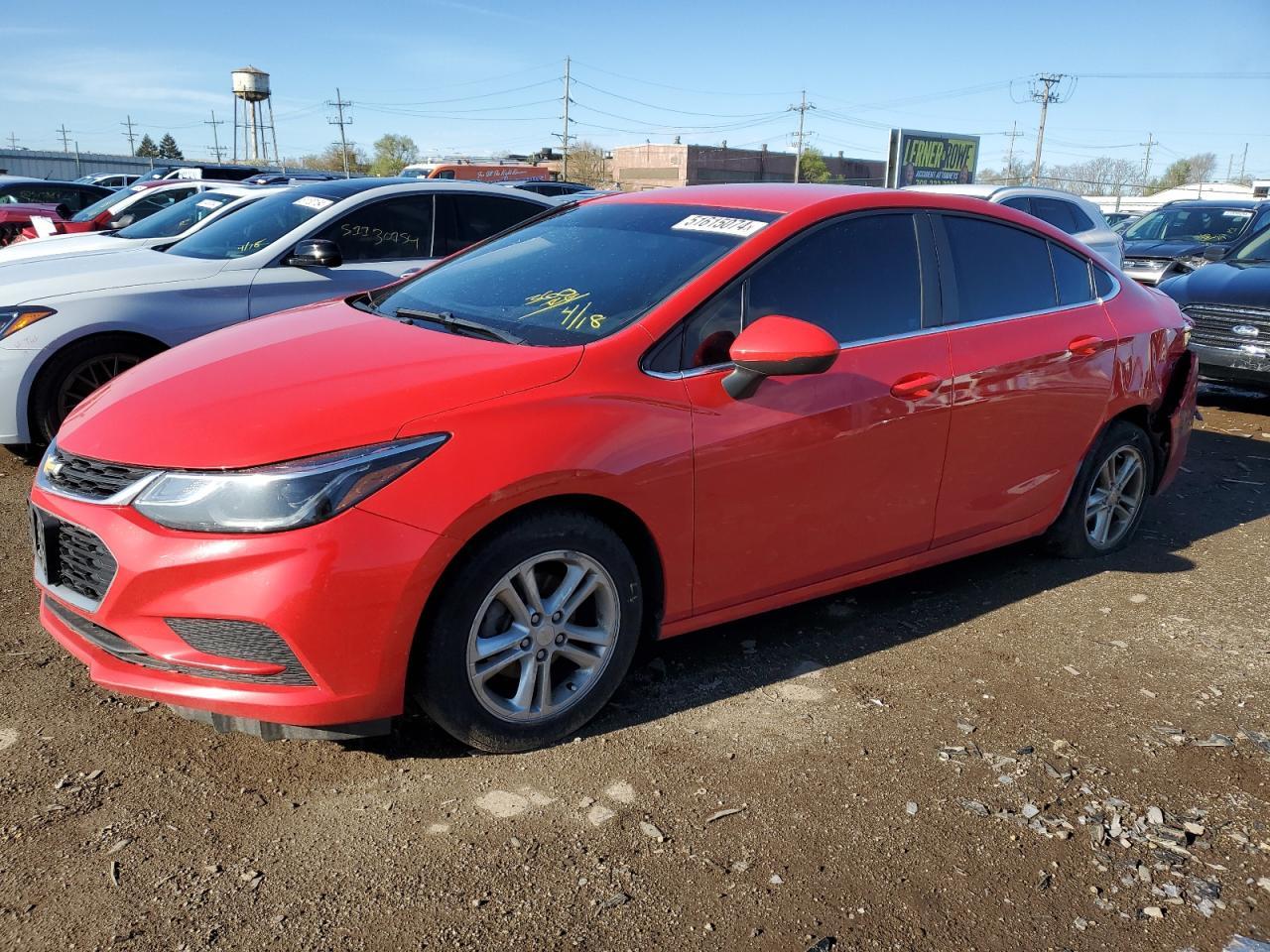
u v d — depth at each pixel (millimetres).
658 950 2152
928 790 2762
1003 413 3762
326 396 2625
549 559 2771
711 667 3426
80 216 14477
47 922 2166
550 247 3697
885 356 3412
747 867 2424
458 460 2562
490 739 2791
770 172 89375
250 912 2219
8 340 5223
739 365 2918
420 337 3086
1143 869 2477
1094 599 4137
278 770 2758
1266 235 8617
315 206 6406
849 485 3355
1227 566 4555
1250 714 3248
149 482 2496
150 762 2770
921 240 3652
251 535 2412
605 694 2986
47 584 2777
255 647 2471
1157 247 13633
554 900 2285
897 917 2277
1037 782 2820
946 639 3723
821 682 3352
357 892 2289
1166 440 4703
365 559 2449
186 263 5977
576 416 2752
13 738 2854
